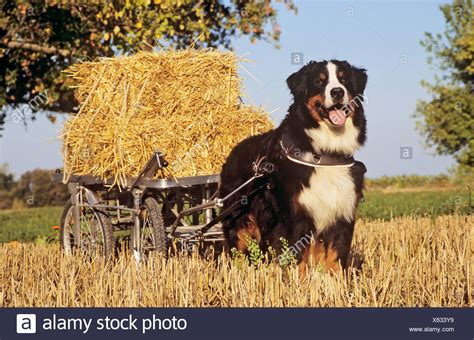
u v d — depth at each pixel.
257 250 7.39
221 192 8.38
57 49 16.06
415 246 9.70
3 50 15.67
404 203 19.17
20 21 15.91
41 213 27.44
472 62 24.67
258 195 7.81
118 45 15.43
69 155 9.13
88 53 15.81
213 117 8.79
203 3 15.91
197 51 9.13
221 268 7.23
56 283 7.68
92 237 9.02
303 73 7.43
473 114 25.02
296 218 7.29
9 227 19.98
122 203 9.20
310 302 6.36
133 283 6.81
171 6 14.46
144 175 8.24
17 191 35.47
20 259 9.59
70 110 17.58
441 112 25.31
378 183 31.20
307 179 7.22
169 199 9.25
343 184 7.24
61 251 9.34
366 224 12.07
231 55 9.18
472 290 6.77
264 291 6.63
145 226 8.56
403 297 6.85
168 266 7.15
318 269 6.84
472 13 25.14
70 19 15.73
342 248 7.35
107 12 14.92
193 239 8.45
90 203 8.90
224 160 8.77
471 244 8.87
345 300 6.43
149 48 15.01
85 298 6.82
